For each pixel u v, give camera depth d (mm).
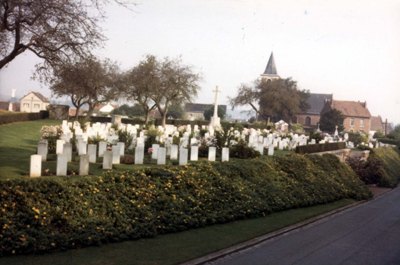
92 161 18531
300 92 97562
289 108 85500
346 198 23781
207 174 16406
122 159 19484
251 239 12820
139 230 11539
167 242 11391
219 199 15133
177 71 52219
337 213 19359
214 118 51781
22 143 26172
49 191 11148
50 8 15094
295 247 12461
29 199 10508
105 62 48688
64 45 16594
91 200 11750
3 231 9320
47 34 15984
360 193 25312
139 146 19516
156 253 10352
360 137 69688
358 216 18891
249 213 15414
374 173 33031
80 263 9078
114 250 10234
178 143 26203
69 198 11312
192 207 13828
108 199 12227
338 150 41156
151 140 25172
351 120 110375
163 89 51594
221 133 28344
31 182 11180
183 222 12820
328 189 22656
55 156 19422
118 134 25797
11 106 73062
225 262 10461
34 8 14742
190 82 53375
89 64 18250
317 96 117688
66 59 17109
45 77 18500
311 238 13797
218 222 14062
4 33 16172
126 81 52031
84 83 19281
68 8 15703
